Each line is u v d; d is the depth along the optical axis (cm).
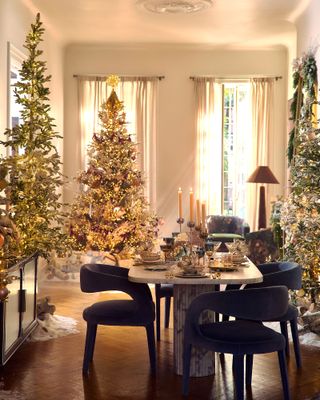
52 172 588
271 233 707
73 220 869
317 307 589
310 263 591
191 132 1053
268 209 1046
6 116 678
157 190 1058
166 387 436
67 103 1041
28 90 596
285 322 505
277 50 1045
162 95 1050
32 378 454
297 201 601
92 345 467
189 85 1050
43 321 591
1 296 448
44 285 820
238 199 1070
